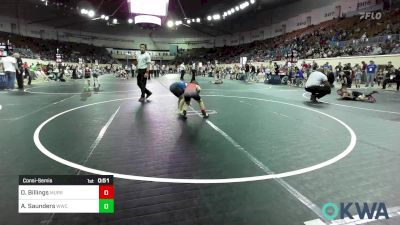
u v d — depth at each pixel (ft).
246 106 31.22
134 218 8.55
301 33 125.59
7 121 21.99
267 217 8.59
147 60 33.58
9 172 11.79
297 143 16.52
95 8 153.07
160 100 35.29
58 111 26.68
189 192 10.21
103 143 16.24
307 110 28.94
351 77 65.82
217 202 9.49
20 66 49.62
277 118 24.34
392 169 12.44
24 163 12.85
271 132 19.20
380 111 28.73
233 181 11.14
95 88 53.47
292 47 115.75
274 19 152.87
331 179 11.35
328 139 17.48
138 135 18.10
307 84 36.22
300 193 10.14
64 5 137.59
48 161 13.15
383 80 60.85
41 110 27.17
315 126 21.26
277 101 36.11
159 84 66.64
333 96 43.65
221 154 14.42
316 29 116.47
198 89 23.57
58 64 82.02
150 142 16.53
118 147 15.51
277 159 13.70
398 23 78.38
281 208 9.11
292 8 140.46
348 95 38.50
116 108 28.68
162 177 11.53
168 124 21.42
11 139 16.87
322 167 12.64
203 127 20.51
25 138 17.11
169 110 27.71
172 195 9.99
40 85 60.29
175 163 13.12
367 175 11.77
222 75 110.22
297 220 8.45
